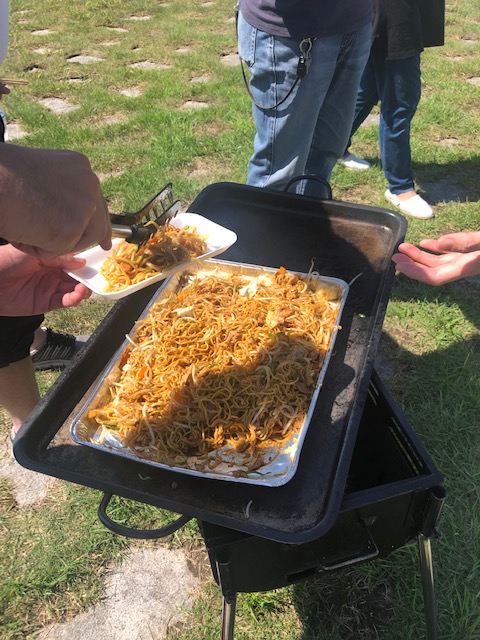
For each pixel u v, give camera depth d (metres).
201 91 2.59
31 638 0.88
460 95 2.44
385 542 0.70
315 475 0.62
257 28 1.18
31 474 1.11
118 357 0.75
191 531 0.99
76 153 0.44
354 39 1.23
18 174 0.39
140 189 1.89
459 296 1.45
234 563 0.62
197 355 0.77
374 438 0.79
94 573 0.95
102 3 3.97
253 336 0.79
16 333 0.95
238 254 0.95
